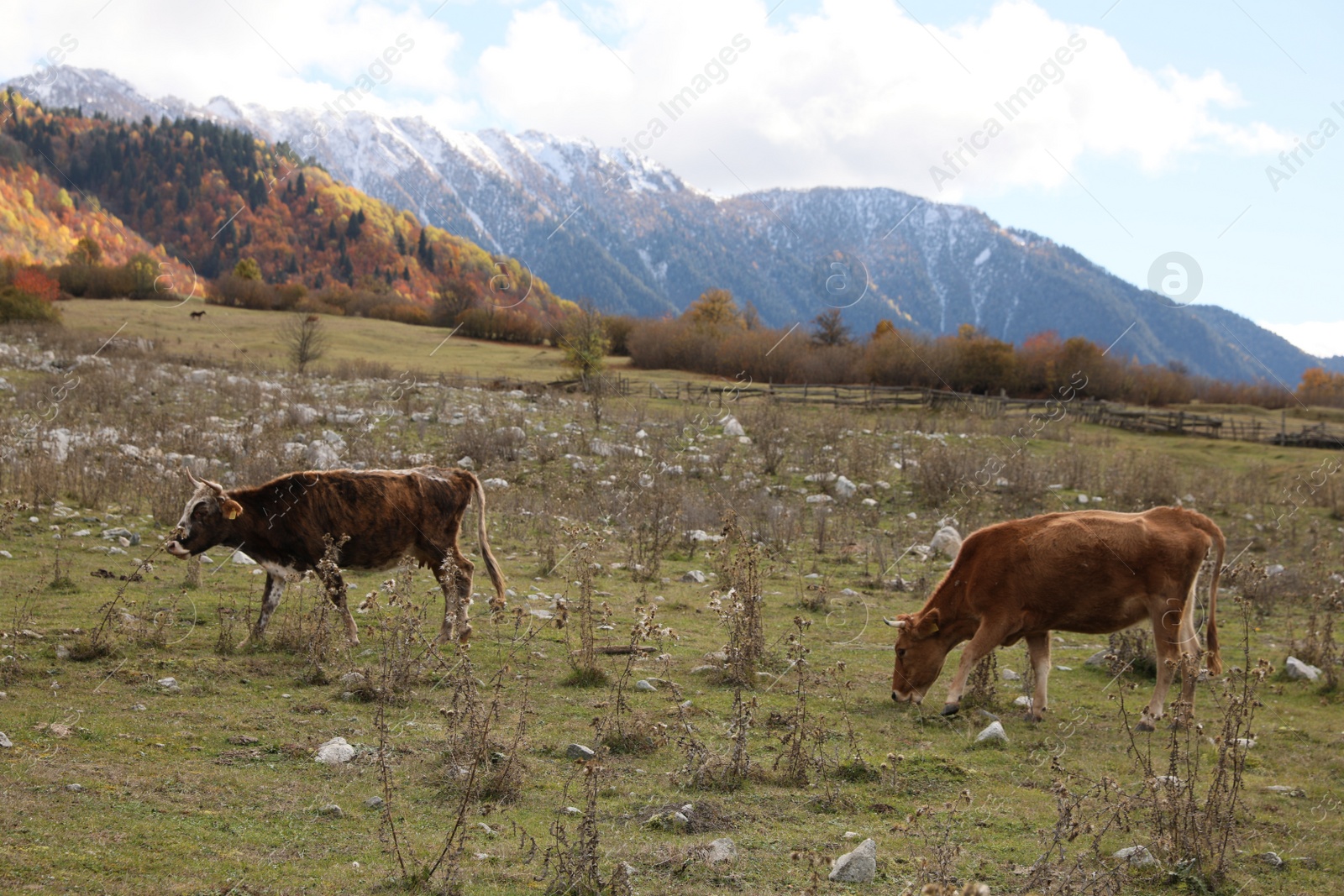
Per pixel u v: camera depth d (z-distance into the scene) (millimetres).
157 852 4477
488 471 21250
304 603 10352
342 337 66688
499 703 7375
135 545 12688
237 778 5551
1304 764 7344
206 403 27641
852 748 6988
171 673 7555
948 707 8148
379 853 4711
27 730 5996
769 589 13477
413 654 8469
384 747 5340
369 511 9039
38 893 3928
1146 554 7926
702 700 8031
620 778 6105
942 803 6031
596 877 4391
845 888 4676
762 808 5781
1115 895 4656
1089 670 10227
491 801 5547
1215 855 5301
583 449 24688
